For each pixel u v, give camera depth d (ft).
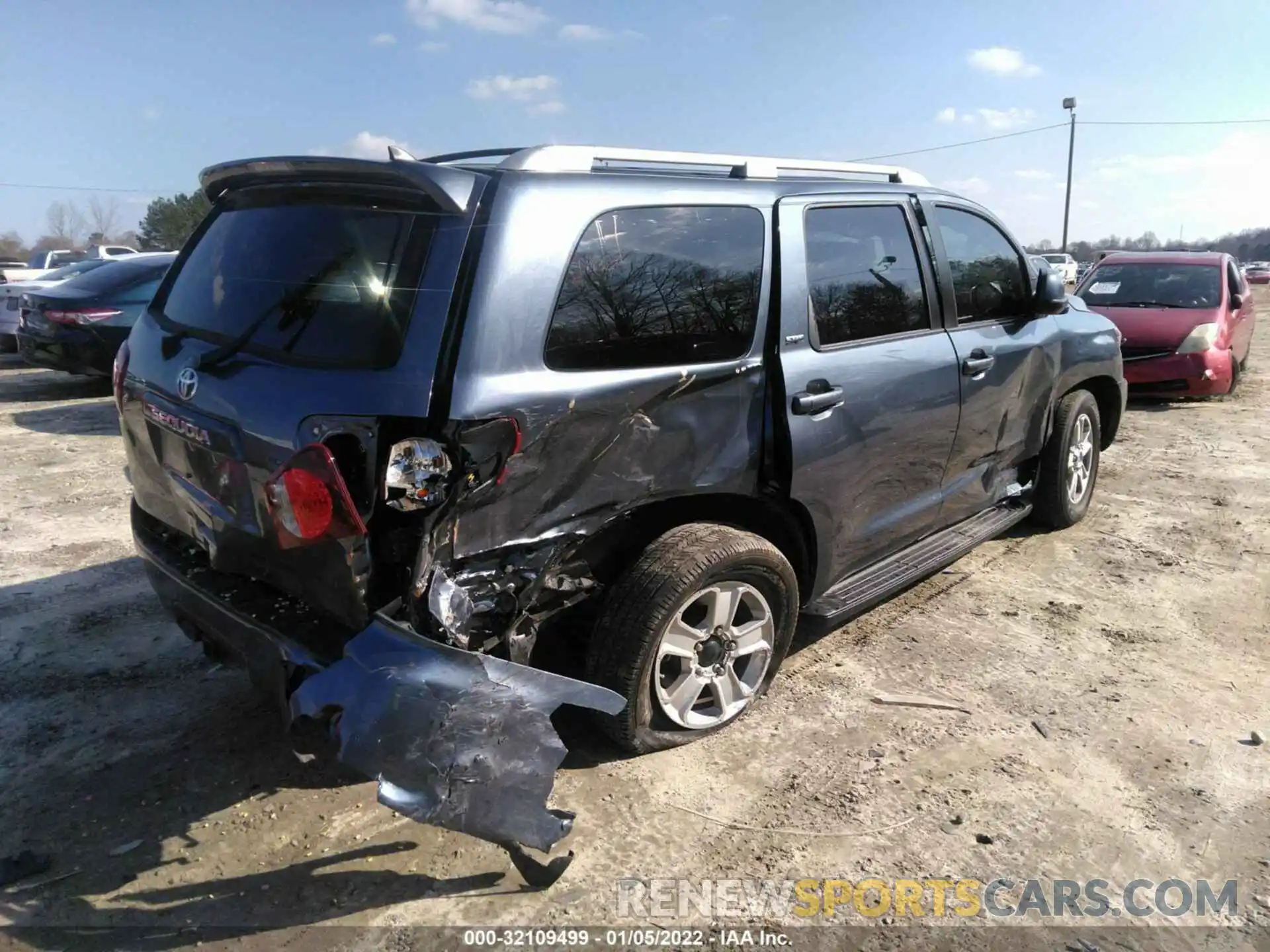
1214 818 9.52
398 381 7.83
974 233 14.48
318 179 9.05
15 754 10.34
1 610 14.10
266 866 8.64
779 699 11.73
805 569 11.71
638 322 9.23
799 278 10.87
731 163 11.16
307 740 10.55
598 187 9.14
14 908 8.07
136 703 11.44
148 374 10.01
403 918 8.02
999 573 16.21
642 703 9.82
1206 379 30.94
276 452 8.22
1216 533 18.37
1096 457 18.83
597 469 8.87
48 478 21.91
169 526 10.53
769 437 10.53
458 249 8.18
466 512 7.99
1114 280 36.09
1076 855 8.96
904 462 12.59
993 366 14.10
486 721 7.49
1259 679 12.46
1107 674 12.55
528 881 8.30
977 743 10.82
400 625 7.73
